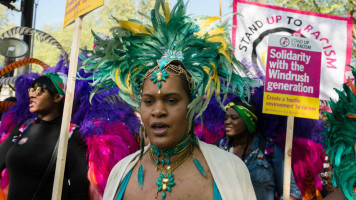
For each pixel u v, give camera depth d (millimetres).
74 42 1949
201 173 1198
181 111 1188
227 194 1165
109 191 1341
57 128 2199
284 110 2000
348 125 1246
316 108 2035
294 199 2168
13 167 2102
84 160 2078
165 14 1335
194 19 1378
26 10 5895
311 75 2055
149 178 1240
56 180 1864
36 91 2152
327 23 3166
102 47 1468
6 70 2865
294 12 3150
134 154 1401
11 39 3414
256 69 2703
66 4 2244
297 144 2412
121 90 1423
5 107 3170
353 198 1203
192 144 1282
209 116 2689
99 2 1779
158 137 1185
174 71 1202
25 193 2070
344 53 3162
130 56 1347
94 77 1445
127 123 2520
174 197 1165
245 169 1269
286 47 2043
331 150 1320
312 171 2377
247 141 2326
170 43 1313
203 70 1272
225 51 1312
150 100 1204
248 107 2314
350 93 1282
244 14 3117
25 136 2186
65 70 2492
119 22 1358
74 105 2332
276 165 2178
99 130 2152
